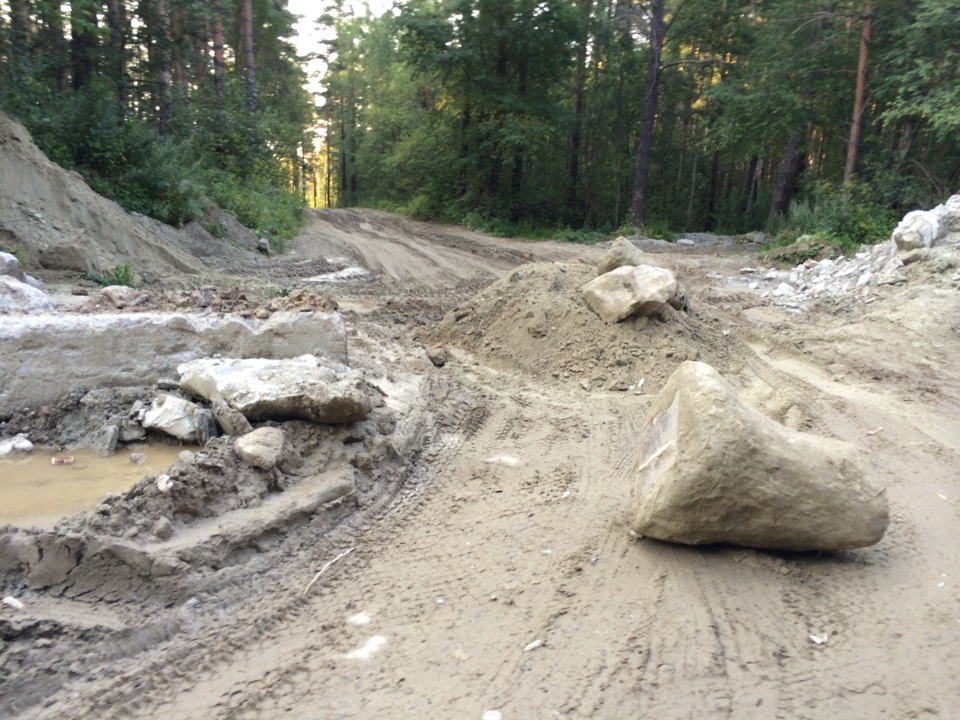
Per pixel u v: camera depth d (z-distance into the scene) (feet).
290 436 17.92
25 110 48.16
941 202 62.39
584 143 121.70
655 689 10.37
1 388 19.20
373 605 13.00
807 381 28.84
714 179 123.54
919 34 62.18
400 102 147.95
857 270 44.32
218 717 10.01
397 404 22.79
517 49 103.35
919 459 21.09
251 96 92.53
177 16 67.36
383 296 45.47
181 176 55.21
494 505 17.49
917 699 10.11
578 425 23.72
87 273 33.73
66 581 12.38
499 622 12.27
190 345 21.66
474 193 111.24
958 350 33.88
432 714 9.95
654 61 94.84
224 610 12.78
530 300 31.81
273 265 56.08
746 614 12.33
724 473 13.24
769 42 79.77
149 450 18.63
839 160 92.22
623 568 13.96
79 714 9.95
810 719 9.70
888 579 13.57
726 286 48.83
